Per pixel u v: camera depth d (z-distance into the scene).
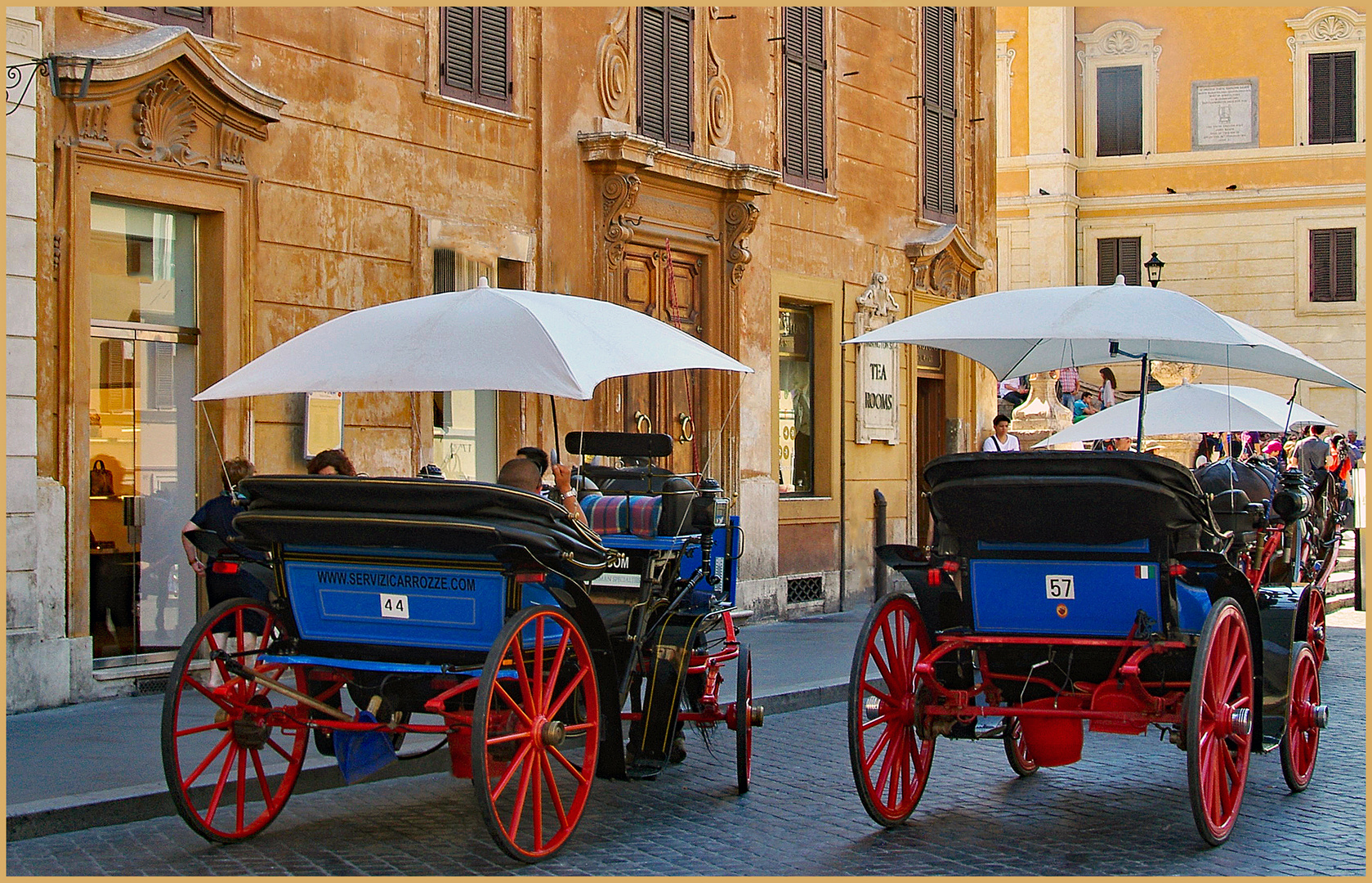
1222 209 40.72
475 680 6.96
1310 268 40.19
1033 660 8.00
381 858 6.99
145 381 11.35
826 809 8.29
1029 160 41.06
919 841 7.48
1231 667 7.75
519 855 6.77
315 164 12.45
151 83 11.02
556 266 14.93
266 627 7.60
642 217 15.85
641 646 8.39
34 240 10.26
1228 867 6.95
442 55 13.72
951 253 22.38
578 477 9.80
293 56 12.26
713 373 17.09
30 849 7.12
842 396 19.64
